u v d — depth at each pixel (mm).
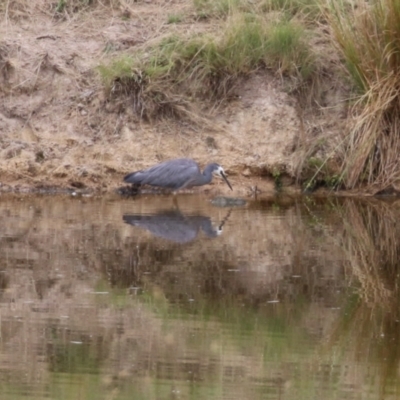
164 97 25109
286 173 24688
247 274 17281
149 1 27359
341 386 12641
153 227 20672
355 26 24141
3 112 25109
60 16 27141
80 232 20031
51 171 24266
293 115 25188
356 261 18312
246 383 12695
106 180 24406
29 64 25672
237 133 25125
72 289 16359
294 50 25469
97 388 12523
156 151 24750
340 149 24594
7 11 26984
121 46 26234
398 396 12406
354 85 25047
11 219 21062
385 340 14227
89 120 25094
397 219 21859
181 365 13281
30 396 12328
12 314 15070
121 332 14383
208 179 23812
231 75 25406
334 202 23625
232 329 14562
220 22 26422
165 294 16156
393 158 24297
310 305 15711
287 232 20469
